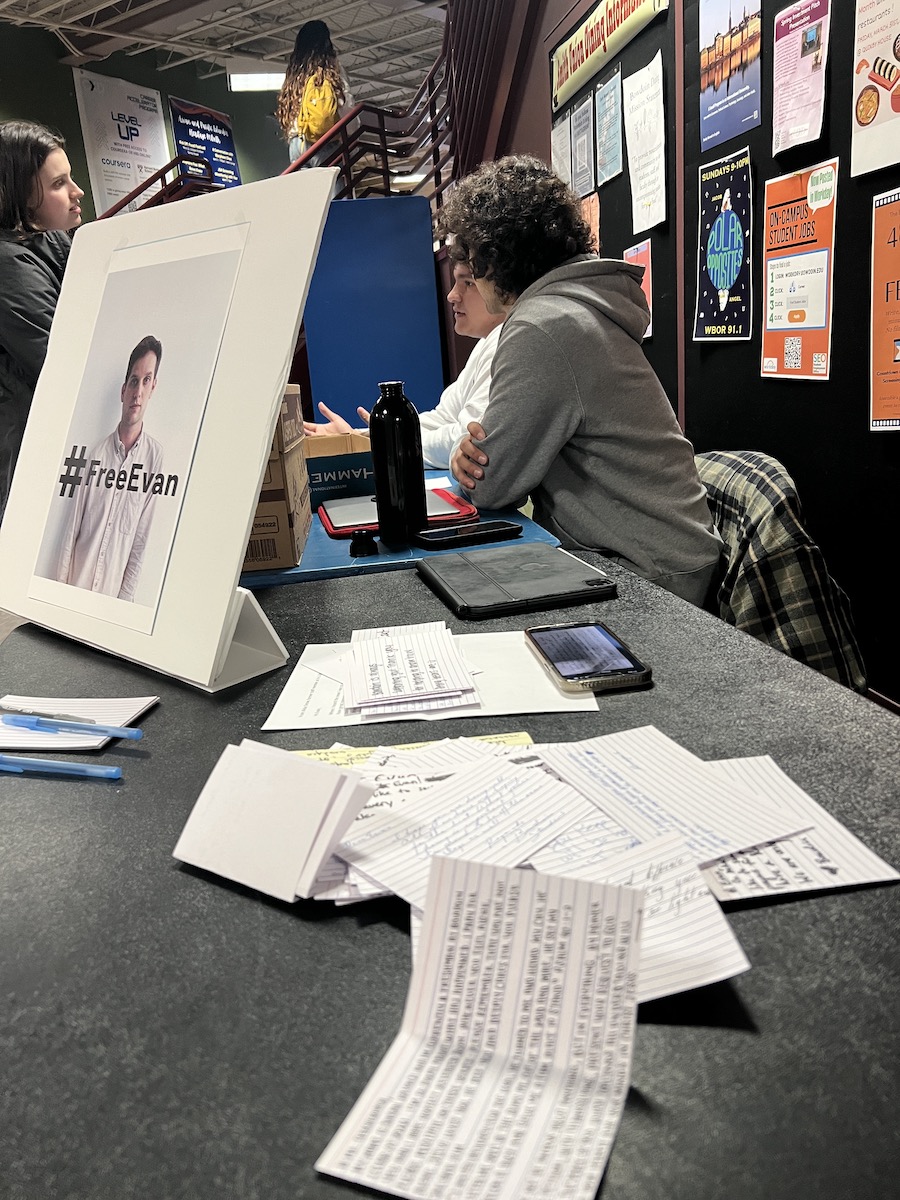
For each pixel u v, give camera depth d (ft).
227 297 2.43
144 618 2.49
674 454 4.58
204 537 2.35
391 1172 0.95
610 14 8.33
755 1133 0.97
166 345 2.59
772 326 5.95
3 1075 1.13
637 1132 0.98
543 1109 1.01
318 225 2.26
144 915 1.46
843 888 1.36
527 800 1.65
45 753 2.10
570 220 5.12
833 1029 1.10
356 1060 1.13
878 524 5.08
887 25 4.44
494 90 13.06
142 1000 1.26
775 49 5.51
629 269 4.83
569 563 3.34
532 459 4.49
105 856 1.65
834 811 1.57
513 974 1.14
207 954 1.35
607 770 1.75
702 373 7.14
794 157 5.48
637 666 2.26
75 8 22.22
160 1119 1.05
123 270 2.88
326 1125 1.03
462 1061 1.10
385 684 2.32
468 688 2.24
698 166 6.84
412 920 1.33
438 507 4.54
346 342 11.73
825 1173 0.91
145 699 2.36
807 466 5.74
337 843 1.48
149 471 2.56
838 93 4.93
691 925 1.27
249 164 31.55
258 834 1.54
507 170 5.08
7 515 3.16
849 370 5.15
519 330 4.49
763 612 4.09
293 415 3.96
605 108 8.73
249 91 31.22
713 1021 1.13
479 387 6.57
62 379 3.03
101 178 25.73
